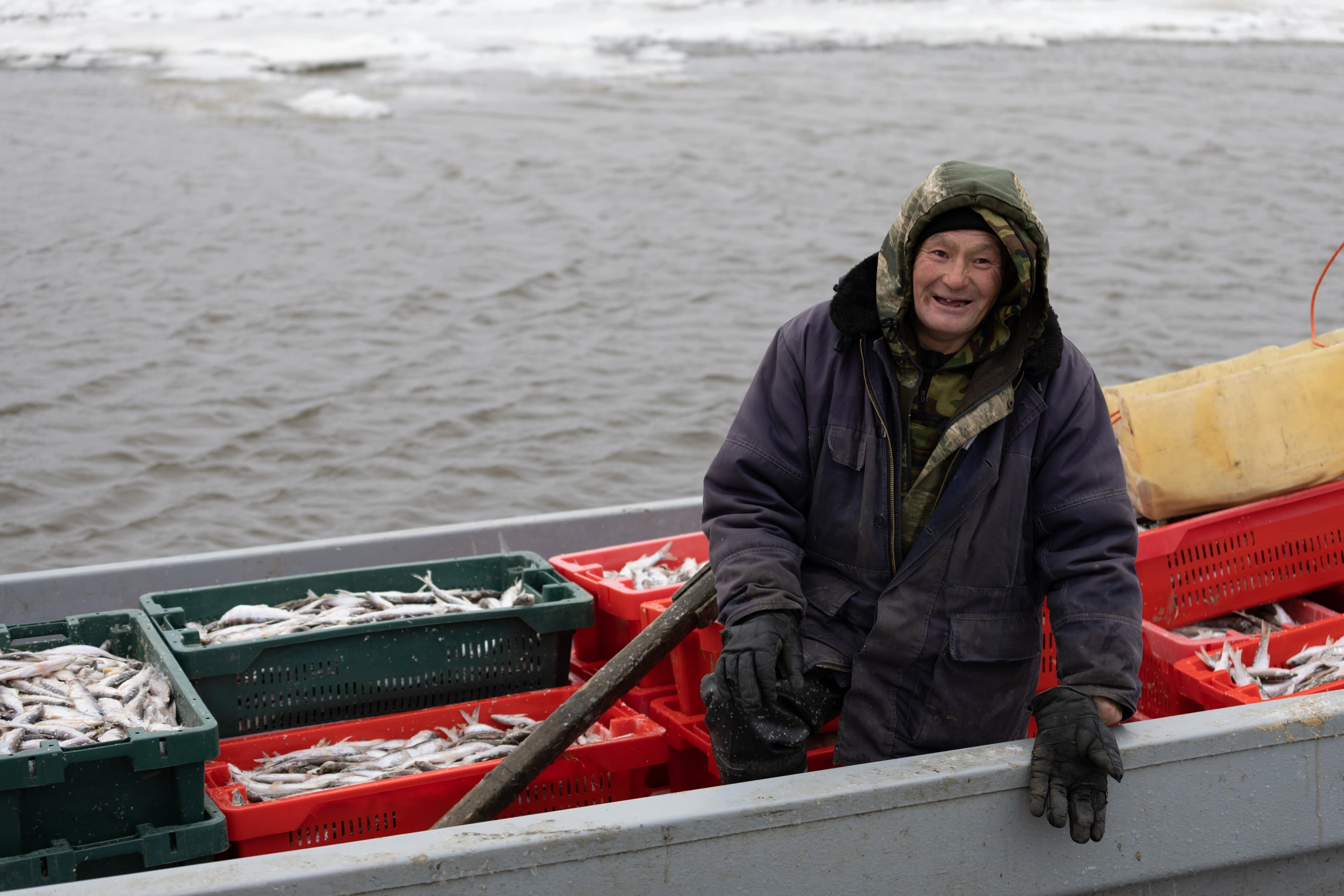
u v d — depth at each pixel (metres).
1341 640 3.47
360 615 3.36
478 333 10.59
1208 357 9.89
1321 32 31.28
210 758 2.68
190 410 8.73
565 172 16.80
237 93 22.69
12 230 13.76
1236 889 2.63
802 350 2.58
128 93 22.64
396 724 3.29
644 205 15.12
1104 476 2.48
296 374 9.52
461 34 29.98
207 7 32.84
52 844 2.57
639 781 3.24
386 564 3.97
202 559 3.78
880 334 2.49
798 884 2.34
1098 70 25.88
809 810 2.32
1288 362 3.73
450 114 20.84
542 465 7.89
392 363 9.80
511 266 12.55
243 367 9.66
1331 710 2.58
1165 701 3.43
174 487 7.51
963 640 2.50
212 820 2.68
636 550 3.99
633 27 31.22
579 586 3.72
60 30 29.83
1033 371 2.45
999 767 2.40
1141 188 16.02
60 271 12.25
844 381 2.53
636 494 7.50
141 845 2.61
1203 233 13.78
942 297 2.38
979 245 2.34
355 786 2.87
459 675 3.41
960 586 2.50
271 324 10.76
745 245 13.46
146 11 32.34
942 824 2.39
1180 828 2.51
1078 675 2.36
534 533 4.16
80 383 9.25
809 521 2.62
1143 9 34.44
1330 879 2.70
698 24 31.88
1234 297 11.51
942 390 2.50
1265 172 16.81
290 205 15.03
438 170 16.88
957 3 35.66
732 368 9.72
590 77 24.81
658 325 10.84
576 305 11.38
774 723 2.51
